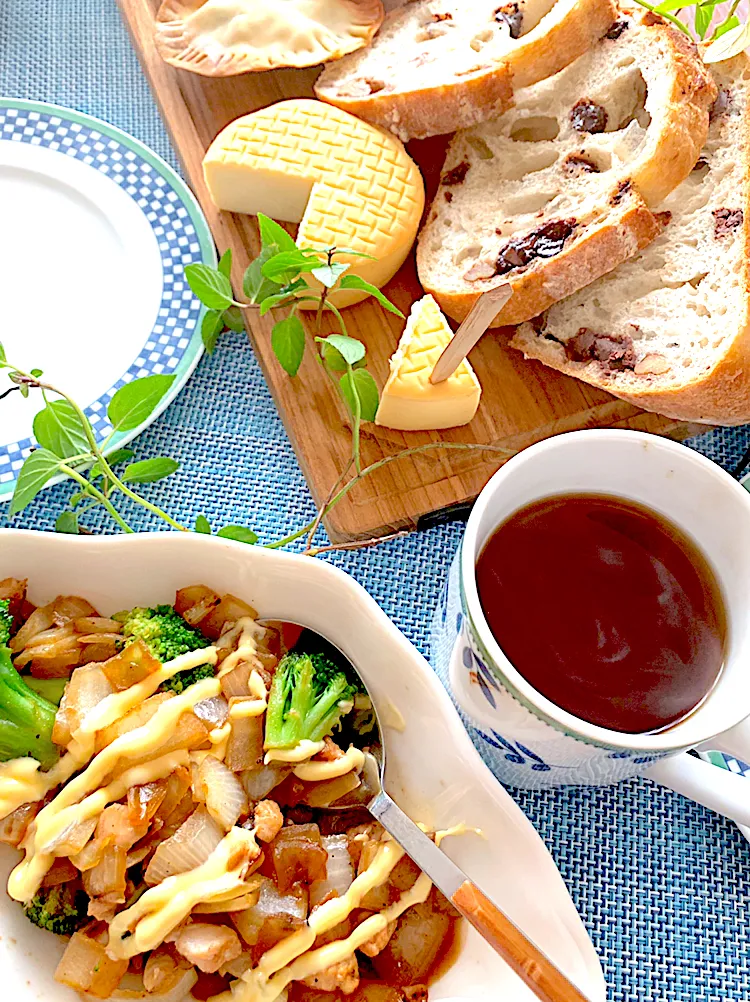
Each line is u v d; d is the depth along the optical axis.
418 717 0.33
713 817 0.39
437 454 0.43
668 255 0.45
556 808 0.39
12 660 0.34
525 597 0.32
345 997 0.32
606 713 0.31
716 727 0.28
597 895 0.38
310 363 0.45
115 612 0.35
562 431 0.45
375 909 0.32
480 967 0.32
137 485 0.43
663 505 0.32
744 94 0.46
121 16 0.53
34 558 0.34
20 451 0.42
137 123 0.52
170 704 0.33
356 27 0.49
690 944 0.37
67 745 0.32
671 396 0.42
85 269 0.47
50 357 0.45
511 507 0.32
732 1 0.51
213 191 0.47
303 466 0.43
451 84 0.45
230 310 0.46
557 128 0.49
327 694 0.34
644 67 0.45
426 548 0.43
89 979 0.31
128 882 0.32
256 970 0.31
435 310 0.43
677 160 0.44
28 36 0.53
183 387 0.45
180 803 0.32
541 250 0.44
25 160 0.48
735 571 0.31
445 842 0.33
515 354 0.46
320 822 0.34
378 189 0.45
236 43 0.48
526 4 0.48
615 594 0.32
